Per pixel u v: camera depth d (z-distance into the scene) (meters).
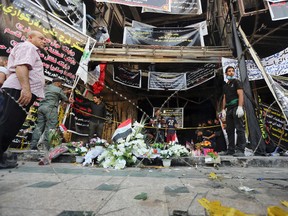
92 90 6.91
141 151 2.83
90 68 6.49
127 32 8.26
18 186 1.36
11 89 1.98
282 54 5.73
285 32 6.79
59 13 5.44
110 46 6.99
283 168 2.77
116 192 1.23
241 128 3.53
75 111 5.90
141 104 11.41
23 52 1.99
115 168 2.48
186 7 7.47
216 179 1.72
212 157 2.86
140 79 8.18
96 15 8.35
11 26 4.27
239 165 2.92
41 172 2.02
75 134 5.87
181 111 9.72
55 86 3.78
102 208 0.93
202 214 0.85
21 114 2.04
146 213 0.87
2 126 1.94
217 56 6.31
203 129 7.20
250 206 0.97
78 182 1.54
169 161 2.86
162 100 11.45
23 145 4.27
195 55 6.37
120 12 10.59
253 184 1.52
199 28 8.30
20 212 0.86
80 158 2.98
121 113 9.46
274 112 5.95
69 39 5.43
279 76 5.73
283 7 5.79
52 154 2.97
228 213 0.81
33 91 2.12
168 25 11.88
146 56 6.43
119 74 7.84
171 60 6.41
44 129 3.72
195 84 7.57
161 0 6.73
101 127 5.49
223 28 7.24
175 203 1.01
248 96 4.43
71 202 1.02
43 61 4.80
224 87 3.98
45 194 1.16
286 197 1.13
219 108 7.65
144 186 1.42
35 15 4.72
